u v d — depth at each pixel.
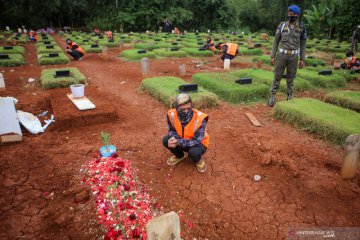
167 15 29.11
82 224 2.68
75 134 4.59
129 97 6.72
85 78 7.76
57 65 10.28
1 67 9.67
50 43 15.88
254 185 3.37
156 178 3.45
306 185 3.34
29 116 4.85
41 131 4.60
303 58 5.97
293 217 2.90
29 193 3.11
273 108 5.82
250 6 36.53
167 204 3.02
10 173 3.44
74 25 29.88
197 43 16.33
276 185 3.37
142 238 2.51
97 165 3.56
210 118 5.47
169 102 5.91
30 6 25.66
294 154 3.98
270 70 9.65
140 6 28.75
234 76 8.08
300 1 31.41
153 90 6.63
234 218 2.88
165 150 4.14
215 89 7.00
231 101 6.46
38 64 10.45
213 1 30.39
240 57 12.85
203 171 3.59
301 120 5.06
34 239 2.53
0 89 6.73
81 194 3.01
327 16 23.91
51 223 2.68
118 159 3.72
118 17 28.16
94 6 29.11
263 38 21.70
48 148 4.08
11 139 4.12
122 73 9.21
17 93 6.60
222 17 31.41
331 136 4.52
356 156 3.38
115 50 14.52
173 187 3.30
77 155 3.87
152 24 29.38
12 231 2.61
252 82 7.49
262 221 2.85
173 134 3.49
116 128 4.88
